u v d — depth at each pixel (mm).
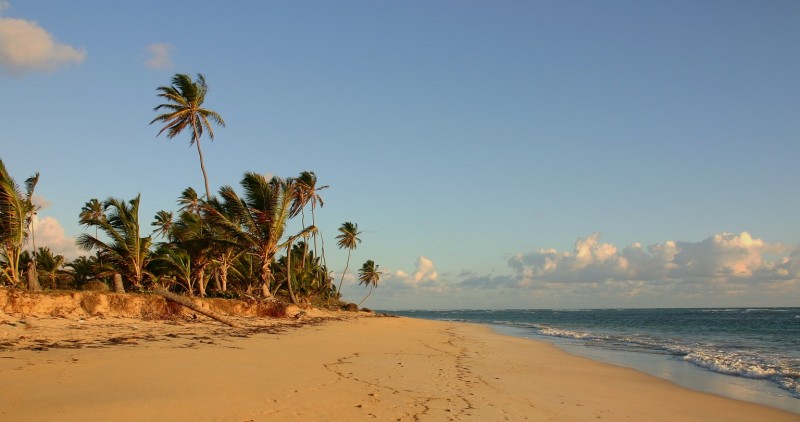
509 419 8141
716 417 9812
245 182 30578
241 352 12992
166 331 16812
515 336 32500
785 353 22094
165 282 31438
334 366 12188
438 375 12312
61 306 17609
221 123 35750
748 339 31156
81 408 6430
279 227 31031
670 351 22781
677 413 9977
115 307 19484
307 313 33250
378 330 27641
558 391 11570
